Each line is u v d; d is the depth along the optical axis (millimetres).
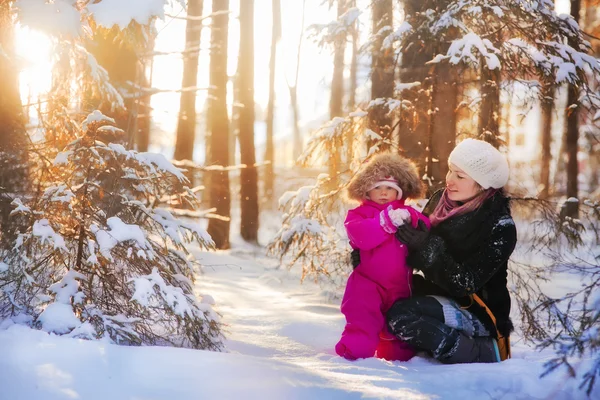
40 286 2867
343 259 5359
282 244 5277
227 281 6484
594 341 2141
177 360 2160
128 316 2965
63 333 2562
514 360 2729
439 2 5070
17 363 1981
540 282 5516
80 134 3461
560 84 4781
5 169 3625
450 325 3000
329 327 4145
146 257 2994
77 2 3562
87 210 3021
